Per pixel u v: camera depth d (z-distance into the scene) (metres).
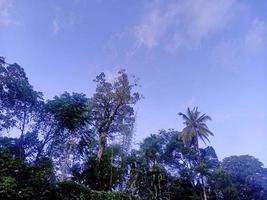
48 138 37.12
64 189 27.64
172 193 49.38
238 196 57.44
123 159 46.03
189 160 56.69
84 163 41.72
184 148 55.41
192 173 53.06
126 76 49.38
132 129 49.28
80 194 28.52
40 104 36.53
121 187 43.16
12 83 33.38
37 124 37.06
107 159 42.97
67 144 39.25
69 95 37.88
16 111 35.03
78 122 36.84
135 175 45.75
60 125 36.53
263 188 61.06
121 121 49.47
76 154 42.12
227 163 65.31
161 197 47.56
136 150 54.22
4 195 21.45
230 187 52.62
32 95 35.00
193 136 56.72
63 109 35.91
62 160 39.72
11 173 23.78
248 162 63.03
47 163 30.52
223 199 53.81
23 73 35.03
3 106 34.25
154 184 47.59
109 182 40.69
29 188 23.80
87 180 39.72
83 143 39.97
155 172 48.06
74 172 40.84
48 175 27.59
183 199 51.59
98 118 47.16
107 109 48.34
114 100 48.56
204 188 51.53
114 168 42.72
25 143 36.16
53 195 26.12
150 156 53.62
